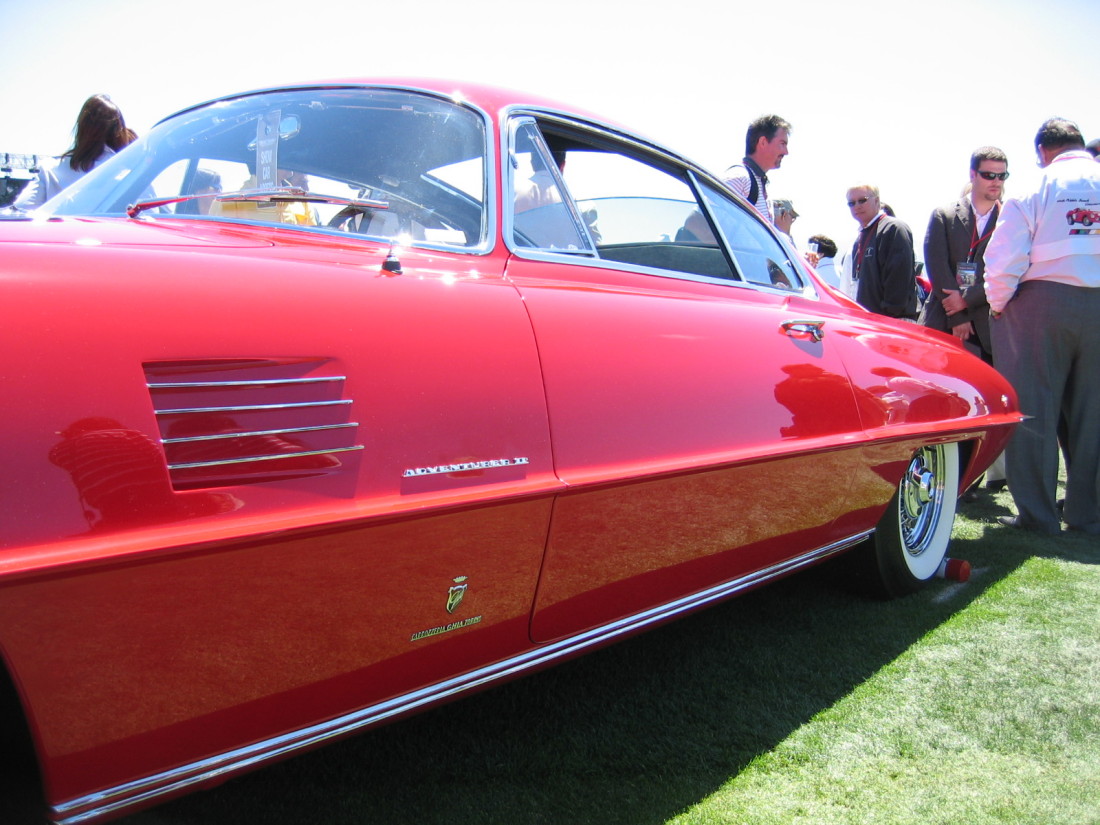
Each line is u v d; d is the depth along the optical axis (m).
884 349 2.95
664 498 2.00
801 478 2.45
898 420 2.83
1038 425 4.29
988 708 2.40
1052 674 2.63
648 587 2.09
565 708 2.32
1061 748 2.21
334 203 1.85
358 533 1.42
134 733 1.26
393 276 1.64
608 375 1.90
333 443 1.41
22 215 1.61
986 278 4.34
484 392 1.64
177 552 1.22
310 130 2.08
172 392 1.25
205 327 1.31
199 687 1.31
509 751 2.08
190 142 2.15
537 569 1.77
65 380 1.16
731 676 2.56
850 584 3.27
